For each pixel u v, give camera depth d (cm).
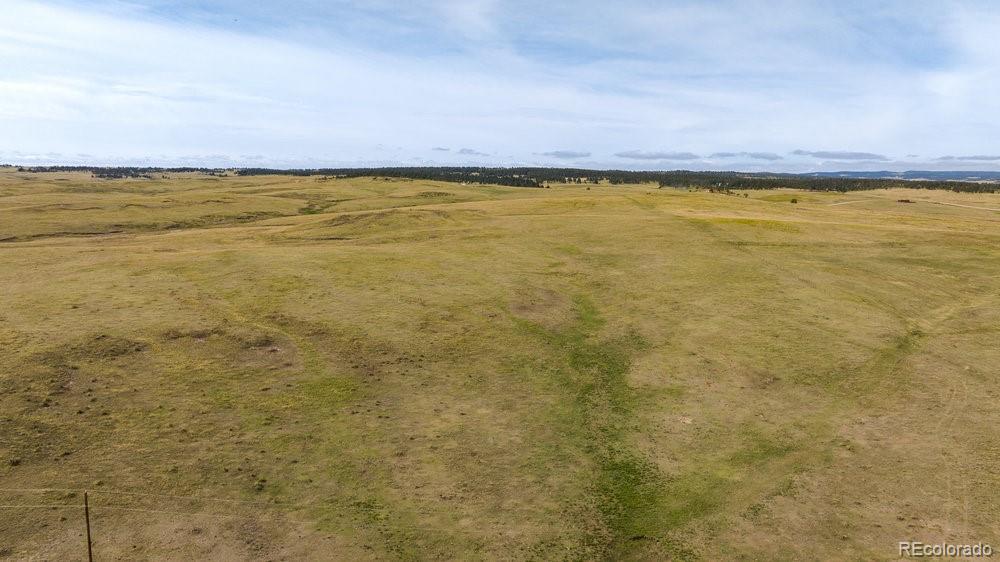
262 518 1605
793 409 2306
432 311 3253
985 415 2228
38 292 3241
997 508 1664
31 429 1919
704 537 1583
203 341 2691
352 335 2852
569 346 2964
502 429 2144
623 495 1778
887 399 2377
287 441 1981
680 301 3603
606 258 4650
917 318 3362
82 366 2345
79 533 1511
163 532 1530
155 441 1927
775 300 3622
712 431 2148
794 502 1722
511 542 1555
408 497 1725
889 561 1468
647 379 2592
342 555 1481
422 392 2392
